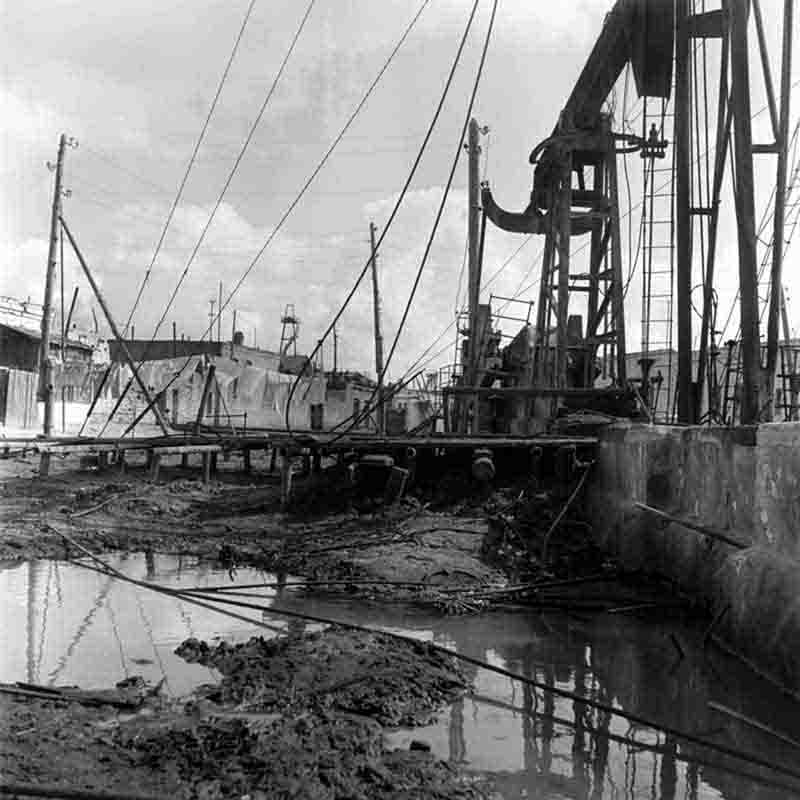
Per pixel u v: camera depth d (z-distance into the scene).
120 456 25.98
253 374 55.94
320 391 59.41
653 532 12.25
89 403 44.41
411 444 17.16
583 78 19.28
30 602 10.66
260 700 6.80
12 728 6.00
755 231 12.66
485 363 26.70
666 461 12.27
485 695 7.37
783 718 6.76
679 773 5.81
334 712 6.55
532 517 15.20
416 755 5.82
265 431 27.75
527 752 6.11
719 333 16.77
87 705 6.63
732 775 5.78
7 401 34.56
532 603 10.95
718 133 15.34
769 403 12.57
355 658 7.87
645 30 16.41
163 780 5.23
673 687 7.64
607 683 7.73
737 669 8.11
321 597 11.36
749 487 9.05
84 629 9.34
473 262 25.00
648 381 20.02
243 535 15.81
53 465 27.81
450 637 9.39
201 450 20.62
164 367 53.94
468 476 17.23
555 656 8.64
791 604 7.46
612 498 14.35
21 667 7.81
